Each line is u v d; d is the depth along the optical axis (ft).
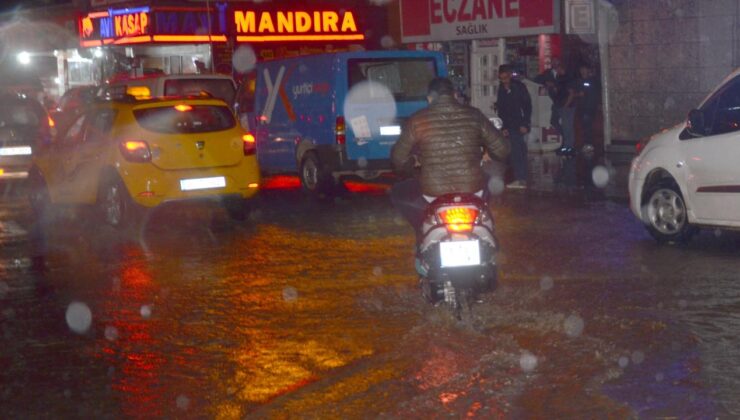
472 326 27.40
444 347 25.63
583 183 58.39
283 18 104.47
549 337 26.21
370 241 42.68
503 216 48.16
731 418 19.80
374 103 58.54
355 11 107.76
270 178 73.31
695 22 69.36
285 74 62.75
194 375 24.35
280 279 35.27
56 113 84.64
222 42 101.96
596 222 45.55
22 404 22.48
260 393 22.82
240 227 48.03
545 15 75.05
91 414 21.67
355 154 58.18
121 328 29.17
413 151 28.71
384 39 105.19
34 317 30.86
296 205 56.24
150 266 38.58
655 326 27.02
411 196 29.35
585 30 72.90
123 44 106.22
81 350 26.91
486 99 85.35
